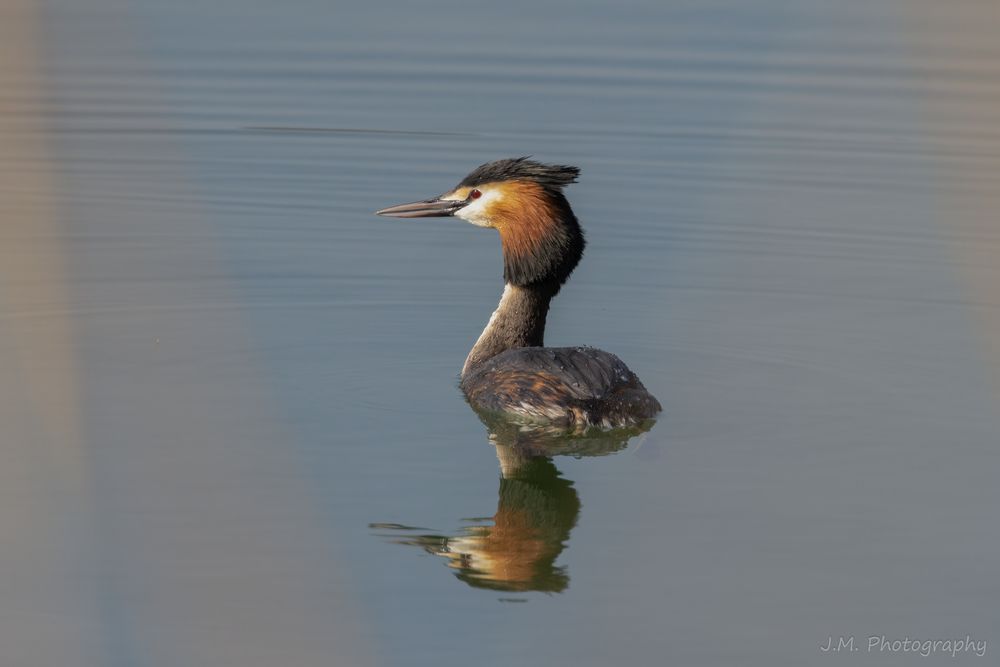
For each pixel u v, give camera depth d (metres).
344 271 15.73
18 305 14.07
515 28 23.42
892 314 14.42
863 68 20.95
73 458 10.51
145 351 13.06
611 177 18.05
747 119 19.67
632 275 15.62
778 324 14.21
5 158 18.33
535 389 11.54
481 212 13.05
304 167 18.44
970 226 16.11
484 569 9.17
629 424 11.37
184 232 16.42
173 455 10.66
